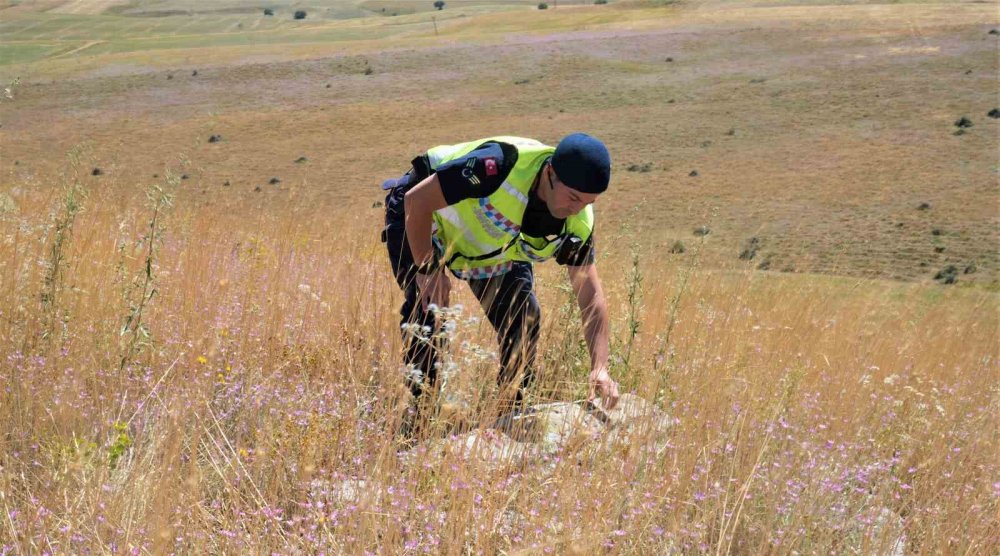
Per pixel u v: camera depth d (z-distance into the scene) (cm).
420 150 9288
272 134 10244
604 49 14325
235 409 311
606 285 452
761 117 10288
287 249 584
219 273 476
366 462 272
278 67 13688
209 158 8925
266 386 322
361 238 658
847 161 8300
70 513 228
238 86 12688
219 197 665
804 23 15425
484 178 338
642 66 13350
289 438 278
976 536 285
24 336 336
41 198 607
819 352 492
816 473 297
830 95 10962
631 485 273
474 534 243
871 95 10794
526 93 12175
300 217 680
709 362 380
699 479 282
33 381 300
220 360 346
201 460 280
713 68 12925
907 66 12044
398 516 239
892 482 319
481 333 349
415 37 17825
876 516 288
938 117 9662
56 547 219
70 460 244
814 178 7850
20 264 406
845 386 425
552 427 313
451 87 12569
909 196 7119
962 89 10675
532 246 359
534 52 14262
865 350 546
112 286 403
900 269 5300
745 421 313
